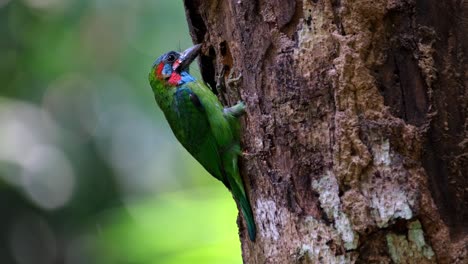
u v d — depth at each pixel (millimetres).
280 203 8992
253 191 9680
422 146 8266
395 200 8094
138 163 24203
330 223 8414
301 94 8711
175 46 21859
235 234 14320
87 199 24438
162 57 12055
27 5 22297
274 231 9125
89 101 23484
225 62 10422
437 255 8070
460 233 8188
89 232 24422
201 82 11578
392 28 8461
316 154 8594
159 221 15180
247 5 9336
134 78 22312
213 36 10508
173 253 14492
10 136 24016
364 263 8188
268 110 9180
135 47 22125
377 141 8242
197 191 16438
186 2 11227
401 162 8188
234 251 13812
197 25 11398
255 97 9391
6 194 24766
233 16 9742
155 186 24062
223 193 15609
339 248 8328
